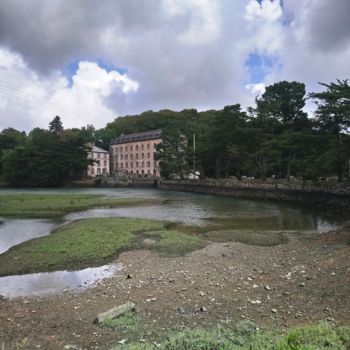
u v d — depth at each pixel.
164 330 7.81
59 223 26.53
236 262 14.41
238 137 58.34
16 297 10.72
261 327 7.62
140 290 10.88
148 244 17.97
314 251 16.09
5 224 26.08
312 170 36.72
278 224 25.83
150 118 152.50
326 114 35.56
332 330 6.95
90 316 8.87
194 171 79.31
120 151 137.38
